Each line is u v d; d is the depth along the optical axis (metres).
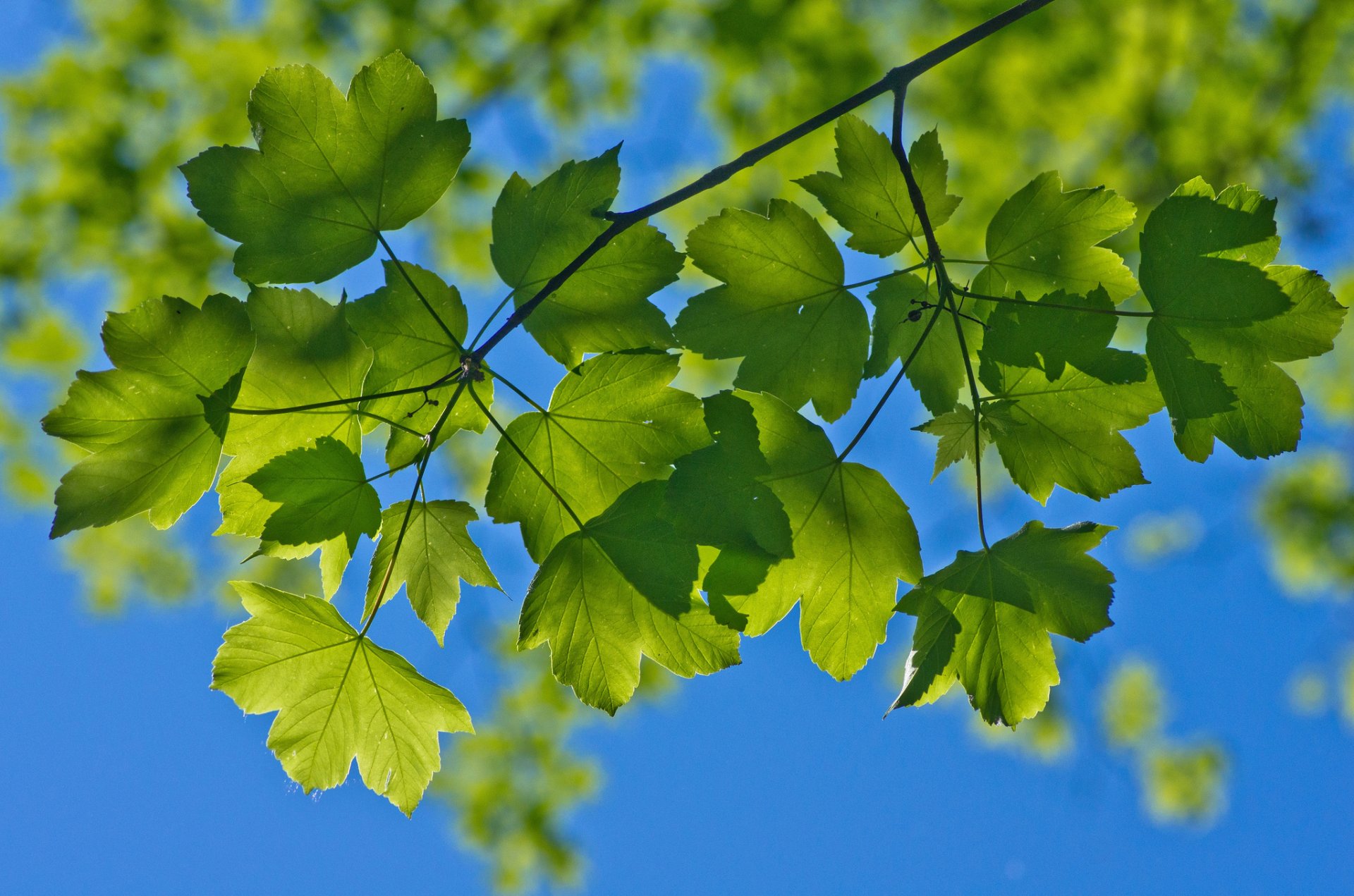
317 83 1.66
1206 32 4.23
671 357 1.69
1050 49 4.08
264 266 1.67
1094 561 1.67
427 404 1.69
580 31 4.24
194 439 1.66
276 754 1.69
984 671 1.68
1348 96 4.61
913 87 4.25
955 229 4.30
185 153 4.21
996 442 1.68
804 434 1.67
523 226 1.69
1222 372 1.65
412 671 1.68
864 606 1.69
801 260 1.69
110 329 1.63
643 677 4.63
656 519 1.67
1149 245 1.66
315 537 1.67
